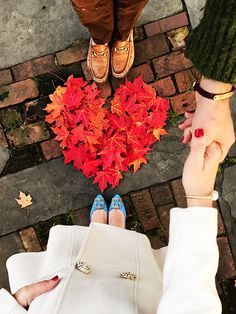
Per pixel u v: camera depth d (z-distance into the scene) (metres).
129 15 1.60
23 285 1.49
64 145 1.99
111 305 1.25
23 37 2.07
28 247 2.02
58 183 2.04
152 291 1.41
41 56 2.07
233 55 1.00
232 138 1.14
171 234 1.10
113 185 2.00
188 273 1.04
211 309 1.02
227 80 1.05
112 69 2.01
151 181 2.04
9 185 2.03
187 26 2.06
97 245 1.47
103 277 1.37
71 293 1.25
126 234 1.56
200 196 1.08
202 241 1.04
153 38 2.07
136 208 2.03
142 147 1.98
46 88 2.06
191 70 2.05
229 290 1.99
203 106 1.14
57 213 2.03
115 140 1.97
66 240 1.56
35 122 2.05
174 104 2.04
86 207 2.03
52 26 2.07
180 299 1.04
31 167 2.04
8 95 2.05
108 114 2.00
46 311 1.22
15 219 2.02
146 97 1.99
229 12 0.96
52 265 1.45
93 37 1.78
